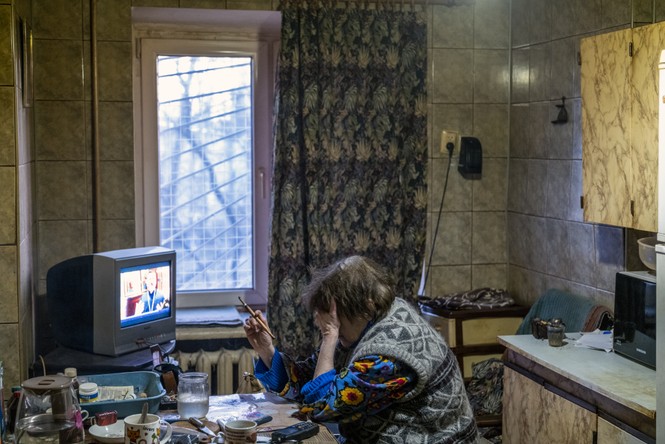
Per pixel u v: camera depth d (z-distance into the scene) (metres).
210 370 4.10
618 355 3.24
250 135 4.54
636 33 3.15
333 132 4.17
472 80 4.54
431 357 2.34
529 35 4.37
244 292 4.59
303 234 4.19
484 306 4.30
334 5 4.12
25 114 3.61
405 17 4.23
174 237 4.50
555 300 3.99
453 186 4.57
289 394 2.77
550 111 4.20
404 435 2.35
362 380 2.30
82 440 2.19
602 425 2.91
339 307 2.44
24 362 3.42
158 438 2.13
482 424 3.89
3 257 3.27
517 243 4.55
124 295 3.44
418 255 4.30
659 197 2.59
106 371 3.29
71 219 4.08
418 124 4.25
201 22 4.36
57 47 4.00
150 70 4.37
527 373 3.38
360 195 4.22
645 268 3.67
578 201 3.99
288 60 4.08
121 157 4.12
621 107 3.26
